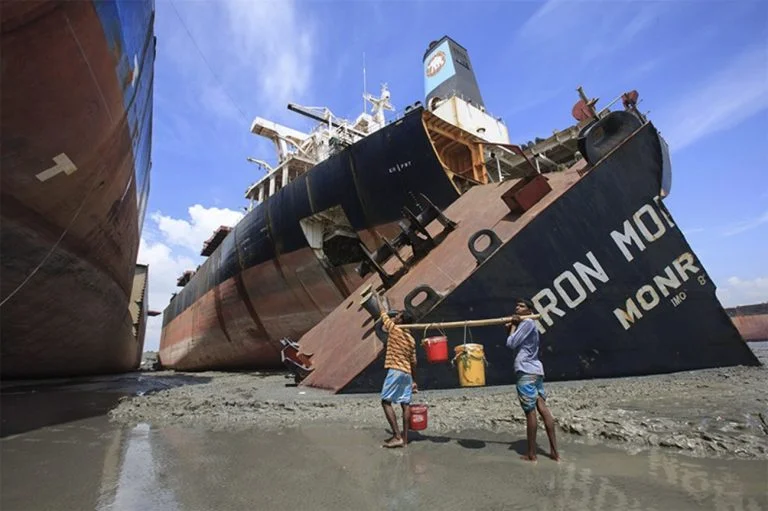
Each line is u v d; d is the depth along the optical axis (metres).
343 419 5.79
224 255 24.72
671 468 3.42
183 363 35.78
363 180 15.88
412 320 7.63
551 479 3.26
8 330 12.46
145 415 6.82
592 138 9.08
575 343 8.03
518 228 8.45
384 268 11.78
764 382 7.25
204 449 4.46
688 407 5.42
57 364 16.59
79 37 7.12
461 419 5.44
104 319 17.30
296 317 20.81
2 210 8.51
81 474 3.67
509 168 18.30
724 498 2.81
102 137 9.26
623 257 8.70
